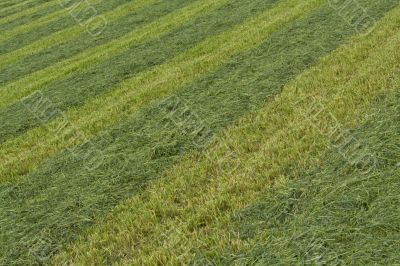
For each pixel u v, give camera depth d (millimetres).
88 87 13180
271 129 8688
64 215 7430
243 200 6902
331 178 6746
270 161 7629
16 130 11523
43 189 8359
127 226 6930
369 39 12078
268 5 17938
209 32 16078
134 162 8555
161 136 9266
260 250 5715
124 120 10484
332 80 10172
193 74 12344
